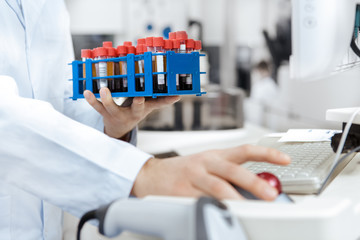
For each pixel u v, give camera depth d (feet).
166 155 3.56
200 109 5.56
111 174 1.57
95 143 1.65
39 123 1.62
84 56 2.44
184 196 1.39
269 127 8.43
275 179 1.46
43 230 2.68
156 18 11.52
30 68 2.77
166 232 1.09
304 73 2.00
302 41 1.94
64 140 1.61
